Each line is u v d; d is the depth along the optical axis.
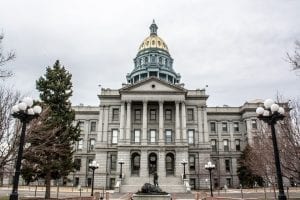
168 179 53.28
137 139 62.19
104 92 66.62
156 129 62.91
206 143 63.09
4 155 22.97
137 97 62.47
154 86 63.03
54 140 30.08
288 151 23.36
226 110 76.44
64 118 33.28
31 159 28.70
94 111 74.62
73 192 45.59
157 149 59.00
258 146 39.06
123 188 49.56
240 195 40.25
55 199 28.42
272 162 32.12
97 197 30.66
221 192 47.28
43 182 61.16
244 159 57.84
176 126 60.66
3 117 21.92
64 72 35.62
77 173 70.25
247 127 71.69
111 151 62.84
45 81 34.28
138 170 60.72
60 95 34.19
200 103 65.75
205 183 60.53
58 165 31.06
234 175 71.50
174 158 59.44
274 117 16.94
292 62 19.84
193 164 62.31
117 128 64.19
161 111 61.72
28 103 17.70
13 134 22.78
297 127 23.78
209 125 75.88
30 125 24.47
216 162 72.81
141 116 64.00
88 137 73.19
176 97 62.62
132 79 88.00
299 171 23.31
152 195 27.17
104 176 61.12
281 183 15.13
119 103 65.69
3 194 37.22
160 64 87.06
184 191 48.59
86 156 71.81
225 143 74.50
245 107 73.06
